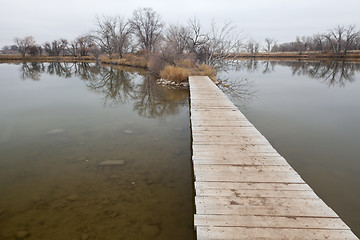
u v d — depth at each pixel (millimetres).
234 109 6586
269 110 8633
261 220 2273
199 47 23172
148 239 2666
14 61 47938
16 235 2686
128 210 3152
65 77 20766
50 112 8516
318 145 5457
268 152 3777
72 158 4684
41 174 4070
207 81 12906
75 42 55938
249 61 44625
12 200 3338
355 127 6734
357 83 16250
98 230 2777
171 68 16250
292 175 3086
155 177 3998
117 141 5605
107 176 4016
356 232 2918
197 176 3068
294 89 13703
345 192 3691
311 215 2338
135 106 9711
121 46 39875
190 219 2990
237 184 2887
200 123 5324
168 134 6129
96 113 8422
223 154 3713
